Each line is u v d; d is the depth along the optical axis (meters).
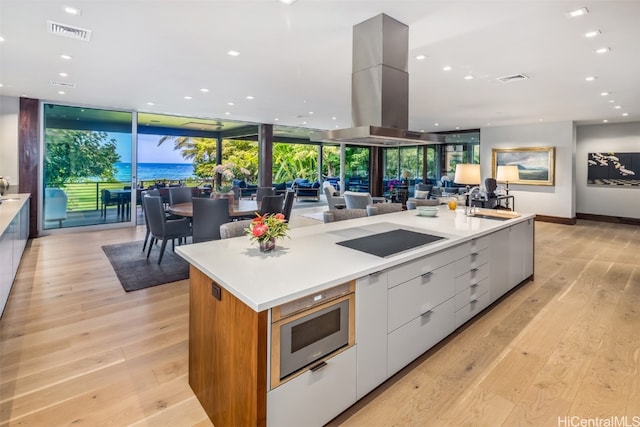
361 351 1.82
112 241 5.89
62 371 2.20
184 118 8.79
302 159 13.63
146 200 4.74
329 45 3.47
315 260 1.92
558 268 4.56
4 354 2.39
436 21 2.90
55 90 5.46
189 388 2.05
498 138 9.48
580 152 9.12
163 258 4.82
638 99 5.80
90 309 3.14
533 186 8.91
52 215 6.47
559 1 2.55
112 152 7.05
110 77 4.68
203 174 12.34
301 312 1.52
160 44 3.46
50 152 6.38
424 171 11.68
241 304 1.48
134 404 1.91
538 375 2.21
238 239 2.46
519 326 2.87
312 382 1.60
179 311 3.12
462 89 5.19
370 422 1.78
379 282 1.90
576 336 2.71
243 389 1.49
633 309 3.22
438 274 2.38
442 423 1.79
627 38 3.22
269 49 3.59
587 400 1.97
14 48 3.55
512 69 4.18
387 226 3.04
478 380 2.15
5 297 3.13
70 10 2.75
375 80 2.90
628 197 8.41
